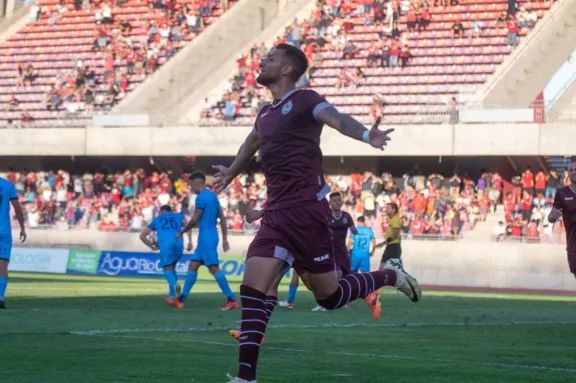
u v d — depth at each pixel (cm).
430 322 1666
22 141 4869
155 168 4878
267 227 745
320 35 4981
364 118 4491
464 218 4147
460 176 4406
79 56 5447
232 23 5284
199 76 5156
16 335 1212
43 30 5728
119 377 845
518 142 4097
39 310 1706
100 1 5756
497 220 4153
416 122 4275
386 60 4738
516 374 937
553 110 4097
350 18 5031
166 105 5041
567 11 4744
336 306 789
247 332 730
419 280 3988
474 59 4666
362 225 2594
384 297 2634
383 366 980
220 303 2131
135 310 1802
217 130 4559
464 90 4466
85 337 1207
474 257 3922
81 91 5194
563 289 3800
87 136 4756
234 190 4466
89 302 2048
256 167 4647
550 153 4069
